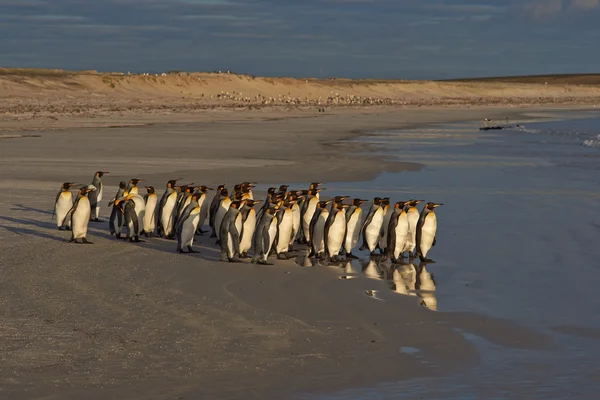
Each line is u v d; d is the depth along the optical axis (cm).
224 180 3375
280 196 2078
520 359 1195
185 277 1680
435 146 5409
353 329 1335
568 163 4288
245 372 1123
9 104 9881
